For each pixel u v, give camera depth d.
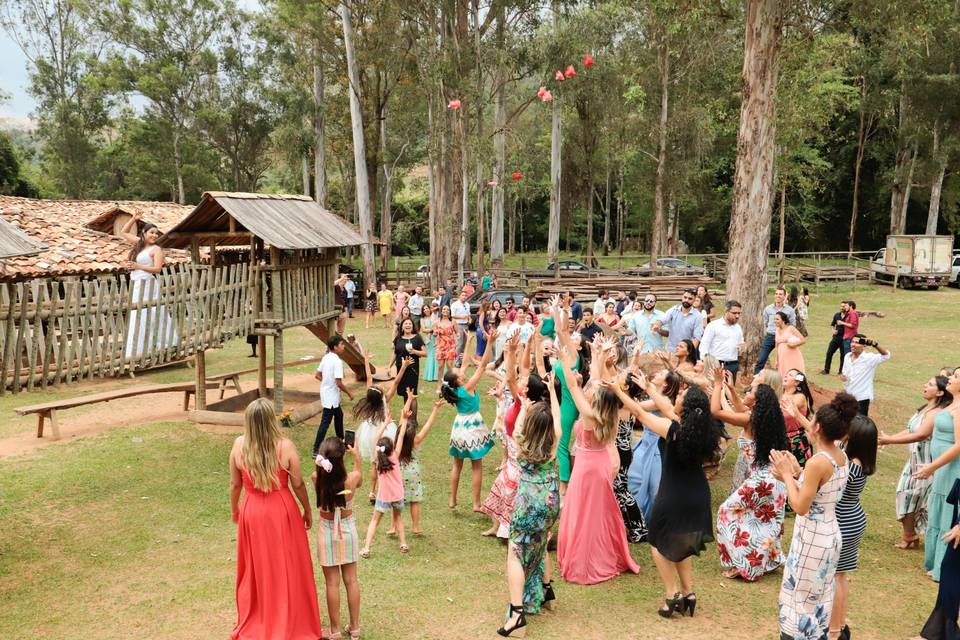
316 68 39.38
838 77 37.72
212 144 49.91
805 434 6.93
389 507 7.24
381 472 6.99
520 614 5.30
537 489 5.38
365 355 11.50
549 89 30.84
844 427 4.55
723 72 34.88
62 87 49.19
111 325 8.73
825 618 4.71
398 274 36.03
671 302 30.47
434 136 30.83
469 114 28.56
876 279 36.97
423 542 7.40
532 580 5.57
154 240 9.66
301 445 11.25
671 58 38.25
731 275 13.78
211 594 6.17
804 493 4.61
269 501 5.05
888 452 10.77
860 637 5.34
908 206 49.28
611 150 45.72
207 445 11.07
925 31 14.07
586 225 75.12
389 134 48.50
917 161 41.03
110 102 49.66
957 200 45.03
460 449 8.17
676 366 9.12
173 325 9.91
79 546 7.29
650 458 7.29
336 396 10.48
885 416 12.93
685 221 59.50
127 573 6.64
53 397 14.58
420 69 29.84
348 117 42.53
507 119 34.41
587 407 6.24
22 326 7.31
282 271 12.30
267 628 5.01
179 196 49.41
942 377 6.70
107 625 5.62
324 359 10.47
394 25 30.70
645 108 39.81
